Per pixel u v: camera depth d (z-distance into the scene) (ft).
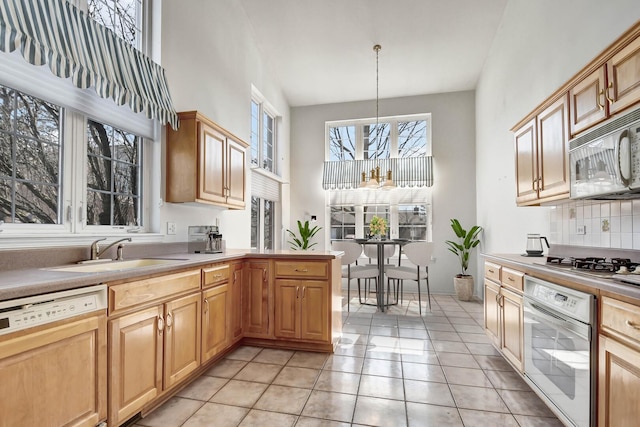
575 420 4.95
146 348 5.82
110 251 7.33
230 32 12.74
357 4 12.67
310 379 7.64
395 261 19.19
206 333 7.72
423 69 16.92
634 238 6.20
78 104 6.78
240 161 11.59
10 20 4.97
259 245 16.98
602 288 4.34
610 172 5.13
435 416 6.13
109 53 6.97
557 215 9.02
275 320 9.55
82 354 4.57
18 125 5.85
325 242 20.30
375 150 20.39
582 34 7.68
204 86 10.98
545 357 5.94
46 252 5.89
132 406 5.45
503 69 13.29
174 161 9.06
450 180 18.81
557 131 7.10
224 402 6.59
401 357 9.00
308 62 16.63
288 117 20.67
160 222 8.90
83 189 6.98
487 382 7.52
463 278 16.61
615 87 5.28
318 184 20.61
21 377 3.81
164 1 9.12
